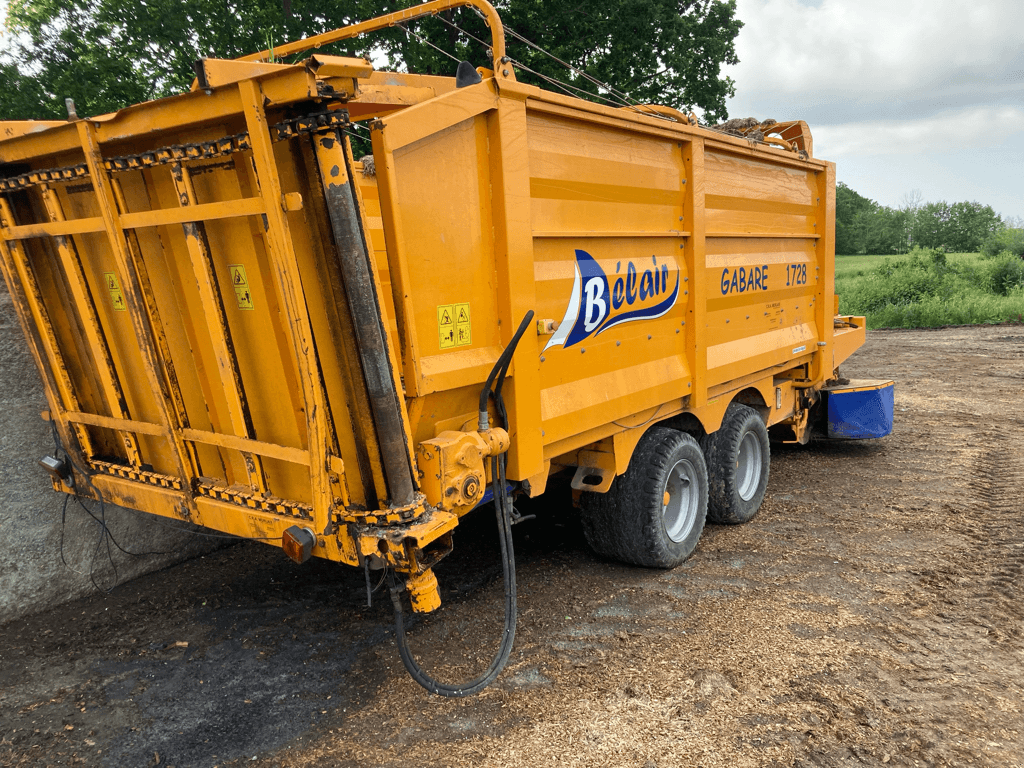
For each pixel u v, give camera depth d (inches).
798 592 163.2
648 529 163.5
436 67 557.3
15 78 538.6
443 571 177.8
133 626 153.6
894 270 1007.6
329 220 88.0
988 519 211.6
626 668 131.3
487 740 111.7
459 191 109.6
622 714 117.6
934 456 282.7
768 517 217.5
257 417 110.6
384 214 96.5
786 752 107.8
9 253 125.1
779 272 218.8
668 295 162.2
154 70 564.1
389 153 94.6
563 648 139.0
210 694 127.3
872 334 729.0
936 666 132.0
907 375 469.7
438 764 106.5
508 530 118.3
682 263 167.2
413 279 102.3
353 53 543.8
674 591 163.9
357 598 163.8
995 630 145.4
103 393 132.1
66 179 110.2
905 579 170.2
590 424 139.0
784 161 213.2
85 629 152.8
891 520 212.4
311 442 94.3
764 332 213.8
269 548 195.9
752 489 214.7
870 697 122.0
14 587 156.1
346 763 107.5
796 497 237.3
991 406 369.1
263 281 97.7
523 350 120.8
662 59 658.2
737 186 189.9
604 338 143.9
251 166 91.7
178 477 123.2
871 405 279.0
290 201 85.2
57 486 145.9
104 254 116.6
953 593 162.6
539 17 570.3
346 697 125.0
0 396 150.6
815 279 248.2
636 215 151.3
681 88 683.4
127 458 133.3
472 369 112.0
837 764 105.2
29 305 128.5
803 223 236.2
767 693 123.0
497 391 115.6
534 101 119.4
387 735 114.0
